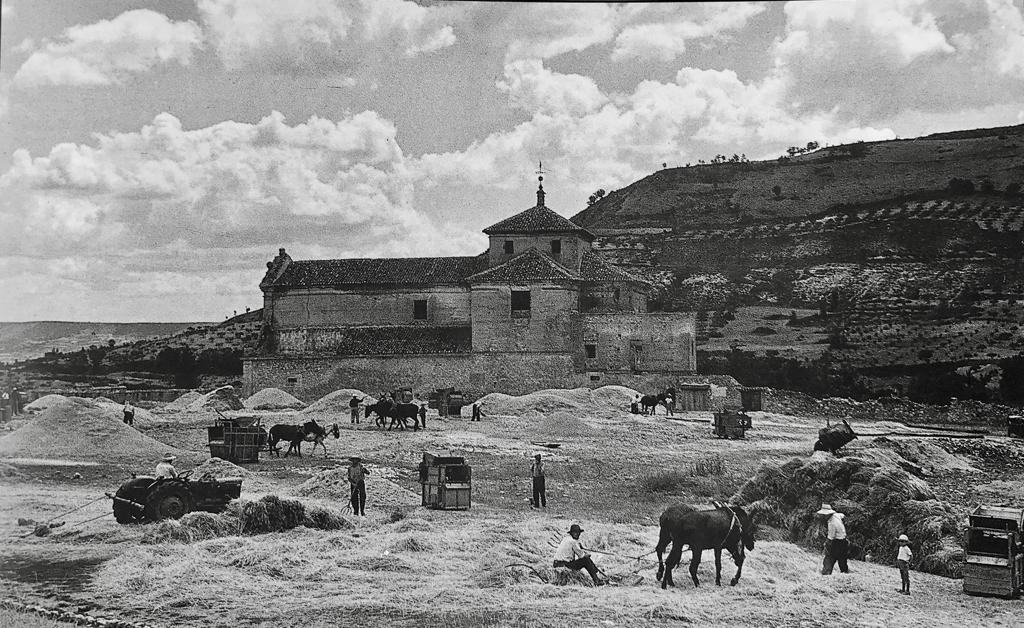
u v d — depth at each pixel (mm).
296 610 20188
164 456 44344
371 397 75062
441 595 21375
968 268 136875
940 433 64000
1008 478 44188
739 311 138625
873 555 27422
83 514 29047
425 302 93562
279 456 47156
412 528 27859
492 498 36125
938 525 26844
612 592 22016
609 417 69250
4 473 37312
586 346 85938
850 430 43781
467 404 77938
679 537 22719
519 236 93625
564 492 37844
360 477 30812
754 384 109312
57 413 46000
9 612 19203
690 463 45969
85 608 19953
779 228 162125
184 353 121375
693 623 19984
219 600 20781
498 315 86938
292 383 89375
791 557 26406
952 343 115500
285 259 97188
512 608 20547
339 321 94062
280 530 27422
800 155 185500
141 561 23297
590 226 179750
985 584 23047
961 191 157125
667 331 85125
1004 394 98312
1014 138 168250
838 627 20203
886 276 139250
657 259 161375
